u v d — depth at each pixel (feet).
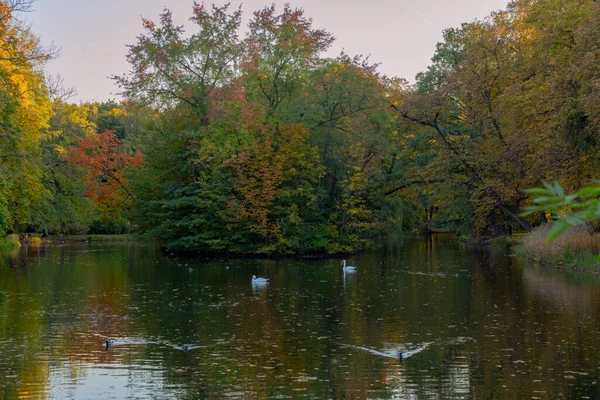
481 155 126.93
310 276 97.45
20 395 37.58
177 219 144.77
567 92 90.74
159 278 94.58
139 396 37.45
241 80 139.95
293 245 135.85
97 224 250.78
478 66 123.95
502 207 128.26
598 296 71.20
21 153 120.57
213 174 138.21
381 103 141.90
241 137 139.64
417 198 180.14
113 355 47.14
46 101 154.61
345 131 142.10
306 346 49.88
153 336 53.47
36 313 63.93
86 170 189.78
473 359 45.39
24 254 141.90
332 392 38.17
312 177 139.54
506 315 61.11
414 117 138.41
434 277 93.61
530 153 114.83
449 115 144.56
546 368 42.80
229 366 44.14
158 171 147.13
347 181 140.15
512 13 128.16
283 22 145.38
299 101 140.97
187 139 145.28
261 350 48.65
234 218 137.28
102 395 37.47
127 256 137.69
